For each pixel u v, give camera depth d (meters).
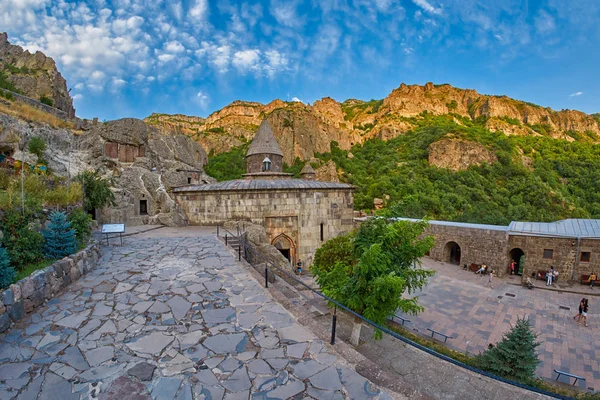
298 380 4.17
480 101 153.62
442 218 46.78
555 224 21.88
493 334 13.19
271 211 19.08
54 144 21.59
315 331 5.56
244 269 9.31
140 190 20.91
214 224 18.98
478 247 23.02
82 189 14.04
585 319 14.20
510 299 17.41
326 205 19.98
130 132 26.38
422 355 9.38
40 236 7.90
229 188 18.78
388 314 8.82
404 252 8.80
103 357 4.66
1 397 3.75
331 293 8.97
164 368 4.41
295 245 19.42
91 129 26.55
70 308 6.43
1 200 7.94
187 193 19.25
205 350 4.89
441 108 149.38
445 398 7.13
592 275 19.06
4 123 17.20
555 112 147.00
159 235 15.27
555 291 18.73
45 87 44.66
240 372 4.34
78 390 3.92
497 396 7.23
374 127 131.25
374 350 9.55
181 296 7.14
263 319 6.01
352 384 4.11
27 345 4.96
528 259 21.02
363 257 7.75
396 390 4.00
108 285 7.84
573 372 10.59
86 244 10.05
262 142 28.02
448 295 18.03
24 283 6.11
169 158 32.47
